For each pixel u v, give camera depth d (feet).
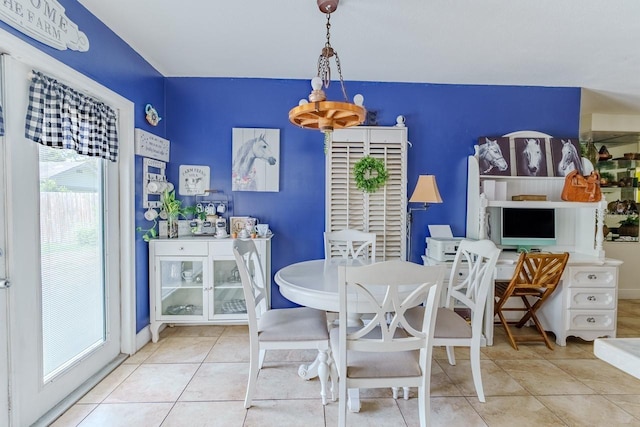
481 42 7.94
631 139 14.23
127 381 7.11
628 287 13.70
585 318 9.04
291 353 8.50
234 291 9.89
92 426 5.69
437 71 9.70
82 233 6.95
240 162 10.44
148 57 8.96
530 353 8.63
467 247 7.33
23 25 5.11
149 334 9.15
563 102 10.73
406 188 10.44
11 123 5.22
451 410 6.19
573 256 9.67
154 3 6.49
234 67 9.66
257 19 7.07
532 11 6.61
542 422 5.90
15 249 5.31
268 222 10.63
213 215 10.21
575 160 10.00
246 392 6.50
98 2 6.46
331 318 10.66
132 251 8.32
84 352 7.00
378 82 10.52
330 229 10.41
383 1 6.35
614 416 6.08
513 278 8.57
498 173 9.84
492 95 10.67
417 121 10.62
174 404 6.31
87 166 7.11
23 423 5.44
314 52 8.64
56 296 6.24
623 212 13.79
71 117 6.23
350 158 10.32
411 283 4.79
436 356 8.41
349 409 6.13
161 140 9.68
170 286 9.39
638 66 9.17
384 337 4.99
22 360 5.44
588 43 7.91
